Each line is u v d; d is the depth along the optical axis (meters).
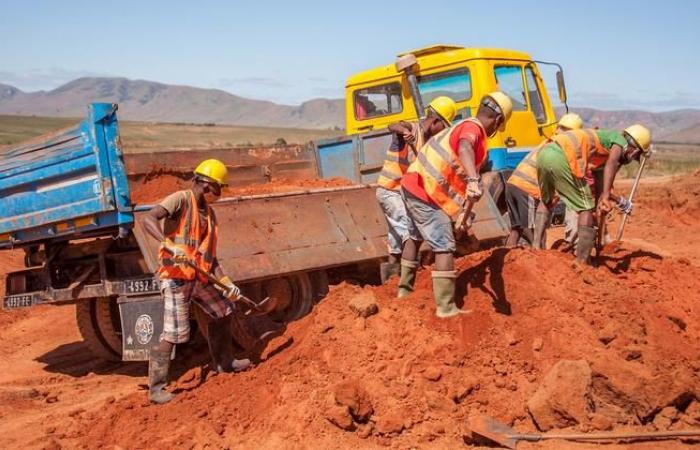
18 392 7.38
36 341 10.27
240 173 10.55
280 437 5.50
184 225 6.35
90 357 9.16
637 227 18.75
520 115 11.21
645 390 5.53
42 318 11.53
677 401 5.59
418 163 6.40
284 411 5.72
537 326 6.20
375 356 6.13
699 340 6.57
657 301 6.94
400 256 7.95
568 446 5.22
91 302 8.54
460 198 6.30
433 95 11.45
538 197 8.52
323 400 5.69
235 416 5.88
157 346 6.39
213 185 6.46
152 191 9.47
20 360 9.28
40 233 7.75
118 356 8.76
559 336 6.11
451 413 5.67
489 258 6.94
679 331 6.60
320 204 8.52
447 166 6.27
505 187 9.54
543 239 8.60
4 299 8.50
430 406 5.70
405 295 6.90
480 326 6.22
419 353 6.07
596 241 8.12
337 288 6.91
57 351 9.62
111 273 7.59
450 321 6.29
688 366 6.06
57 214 7.43
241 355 6.99
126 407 6.31
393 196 7.84
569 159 7.35
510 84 11.25
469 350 6.08
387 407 5.71
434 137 6.44
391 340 6.24
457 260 7.22
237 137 179.12
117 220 6.95
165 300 6.38
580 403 5.43
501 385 5.84
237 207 7.77
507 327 6.24
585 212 7.41
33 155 7.61
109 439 5.91
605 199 7.50
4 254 15.60
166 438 5.70
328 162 11.24
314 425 5.54
